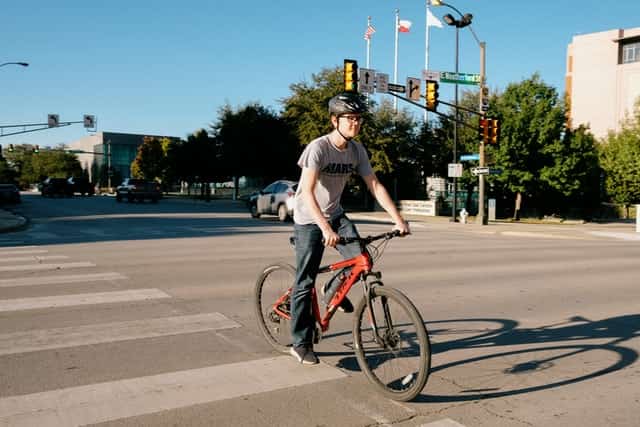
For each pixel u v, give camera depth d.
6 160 120.81
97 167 107.00
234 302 6.29
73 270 8.51
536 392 3.65
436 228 22.30
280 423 3.12
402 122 38.47
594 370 4.10
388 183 39.62
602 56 61.25
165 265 9.12
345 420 3.17
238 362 4.19
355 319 3.72
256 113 44.22
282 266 4.50
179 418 3.17
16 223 17.31
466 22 24.05
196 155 49.69
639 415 3.30
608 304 6.55
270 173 43.28
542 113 32.44
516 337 5.01
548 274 9.02
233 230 16.61
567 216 37.91
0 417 3.16
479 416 3.25
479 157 24.58
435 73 22.75
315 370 4.02
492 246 13.98
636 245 15.21
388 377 3.55
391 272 8.87
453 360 4.32
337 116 3.76
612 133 47.28
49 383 3.71
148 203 40.75
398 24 37.50
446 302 6.55
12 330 5.02
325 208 3.97
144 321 5.39
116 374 3.90
